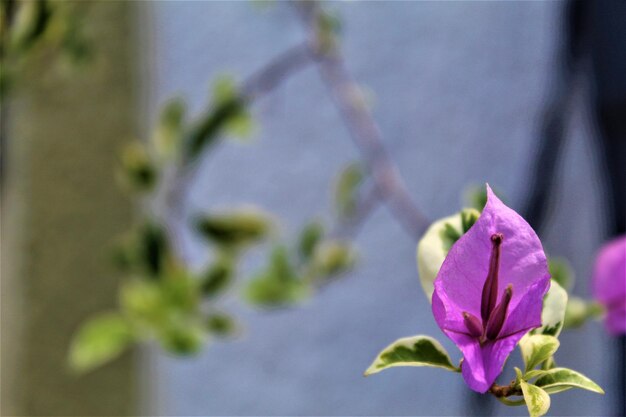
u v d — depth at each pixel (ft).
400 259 4.59
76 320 3.35
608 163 3.07
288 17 4.43
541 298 1.42
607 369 4.09
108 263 3.33
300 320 4.69
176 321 3.01
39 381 3.39
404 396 4.60
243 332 4.46
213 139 3.37
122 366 3.53
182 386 4.33
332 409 4.63
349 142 4.47
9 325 3.37
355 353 4.65
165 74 3.85
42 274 3.39
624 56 2.96
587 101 3.15
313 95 4.56
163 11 3.80
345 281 4.67
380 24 4.61
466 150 4.55
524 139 4.39
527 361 1.45
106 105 3.42
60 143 3.38
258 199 4.64
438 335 4.56
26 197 3.37
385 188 4.07
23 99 3.27
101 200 3.36
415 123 4.60
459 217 1.50
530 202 2.90
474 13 4.59
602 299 2.05
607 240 3.06
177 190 3.44
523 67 4.40
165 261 3.10
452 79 4.59
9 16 2.84
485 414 2.78
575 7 2.97
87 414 3.43
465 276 1.43
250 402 4.56
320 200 4.52
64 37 3.14
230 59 4.50
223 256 3.28
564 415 4.41
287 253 3.70
